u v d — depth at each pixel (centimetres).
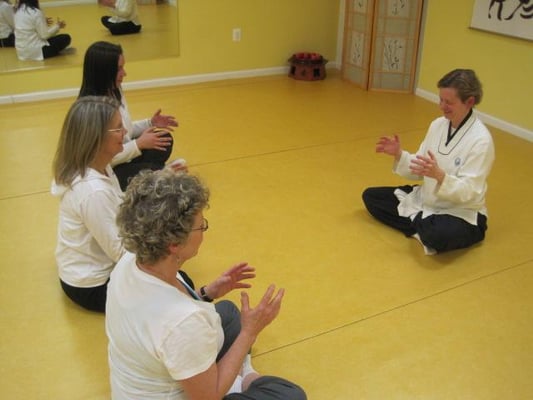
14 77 459
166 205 110
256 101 482
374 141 399
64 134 181
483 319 220
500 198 320
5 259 252
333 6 561
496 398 183
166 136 303
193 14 506
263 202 308
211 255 258
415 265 254
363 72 519
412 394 183
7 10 442
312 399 180
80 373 189
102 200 185
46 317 215
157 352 113
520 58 399
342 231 281
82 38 479
